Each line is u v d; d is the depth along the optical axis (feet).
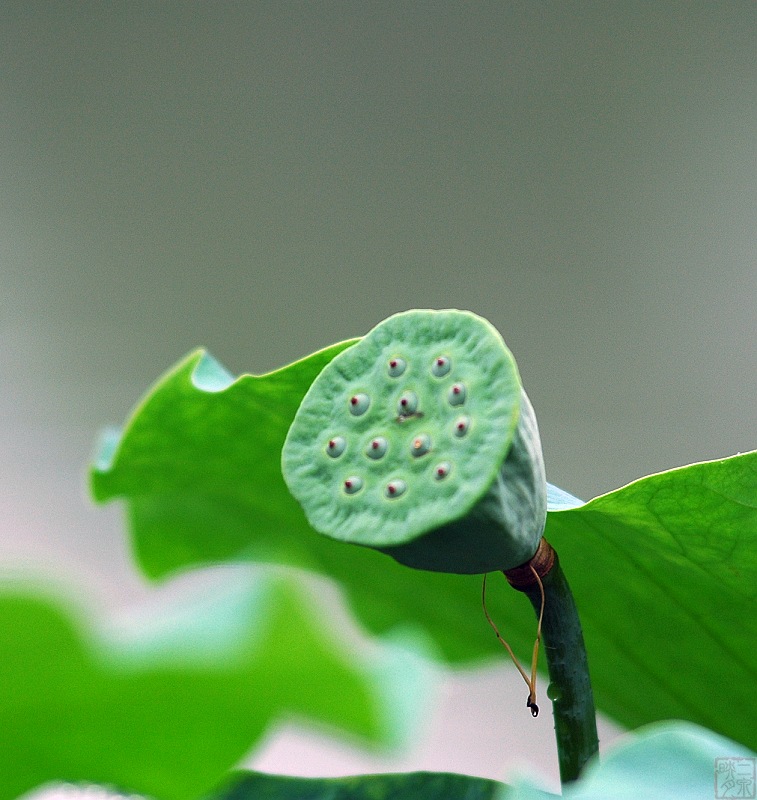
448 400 4.28
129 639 3.79
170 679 3.81
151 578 5.24
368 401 4.32
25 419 18.75
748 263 18.80
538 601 4.46
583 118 19.25
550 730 16.25
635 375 18.95
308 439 4.34
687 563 4.80
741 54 18.85
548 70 19.33
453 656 5.19
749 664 4.94
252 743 3.88
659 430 18.72
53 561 3.77
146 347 19.33
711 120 18.92
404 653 4.05
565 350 19.08
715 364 18.78
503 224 19.44
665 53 18.95
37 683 3.81
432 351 4.32
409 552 4.29
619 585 4.91
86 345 19.36
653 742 4.12
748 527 4.70
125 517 5.16
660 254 19.08
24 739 3.88
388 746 3.92
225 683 3.83
